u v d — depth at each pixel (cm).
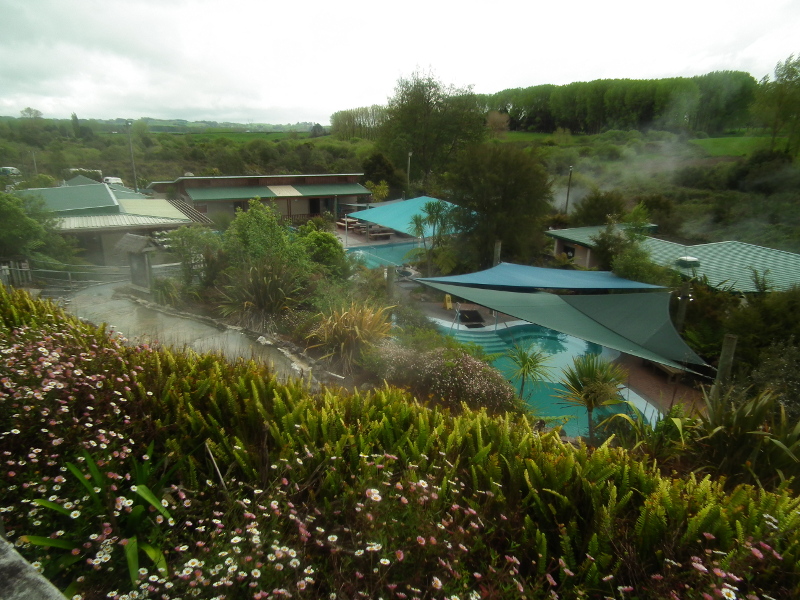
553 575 286
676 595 240
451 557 262
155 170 5944
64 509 280
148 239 1227
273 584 247
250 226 1234
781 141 3706
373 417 436
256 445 389
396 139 4956
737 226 2941
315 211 3903
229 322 1012
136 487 285
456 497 328
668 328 1005
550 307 1134
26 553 267
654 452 529
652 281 1381
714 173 3738
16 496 309
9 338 469
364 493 300
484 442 411
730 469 494
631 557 273
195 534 304
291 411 439
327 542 279
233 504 301
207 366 528
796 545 277
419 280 1279
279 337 952
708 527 293
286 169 5878
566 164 4575
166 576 245
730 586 233
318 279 1222
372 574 253
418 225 2302
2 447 337
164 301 1130
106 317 1027
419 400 726
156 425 384
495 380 769
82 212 2156
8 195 1616
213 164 5981
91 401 387
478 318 1653
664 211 2925
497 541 304
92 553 275
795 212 2922
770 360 873
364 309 952
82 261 1853
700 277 1453
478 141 4912
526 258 2252
